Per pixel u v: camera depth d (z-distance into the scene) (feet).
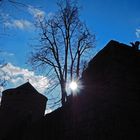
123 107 38.70
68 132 54.90
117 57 42.09
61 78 100.73
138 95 40.50
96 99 45.16
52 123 66.23
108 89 41.70
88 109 47.57
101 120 41.96
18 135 96.89
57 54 104.94
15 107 156.46
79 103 51.83
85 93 49.85
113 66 41.60
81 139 48.06
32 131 81.76
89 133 45.16
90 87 48.26
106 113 40.78
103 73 44.45
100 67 45.85
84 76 51.03
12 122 148.97
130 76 41.55
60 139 58.85
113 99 39.75
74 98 53.93
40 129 74.59
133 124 37.81
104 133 40.14
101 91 43.88
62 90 97.86
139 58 43.47
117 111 38.27
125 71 41.60
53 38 106.73
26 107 157.58
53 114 66.39
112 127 38.37
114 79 40.70
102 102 42.80
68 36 106.42
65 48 106.42
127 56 42.86
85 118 48.11
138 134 37.29
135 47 45.09
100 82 44.80
